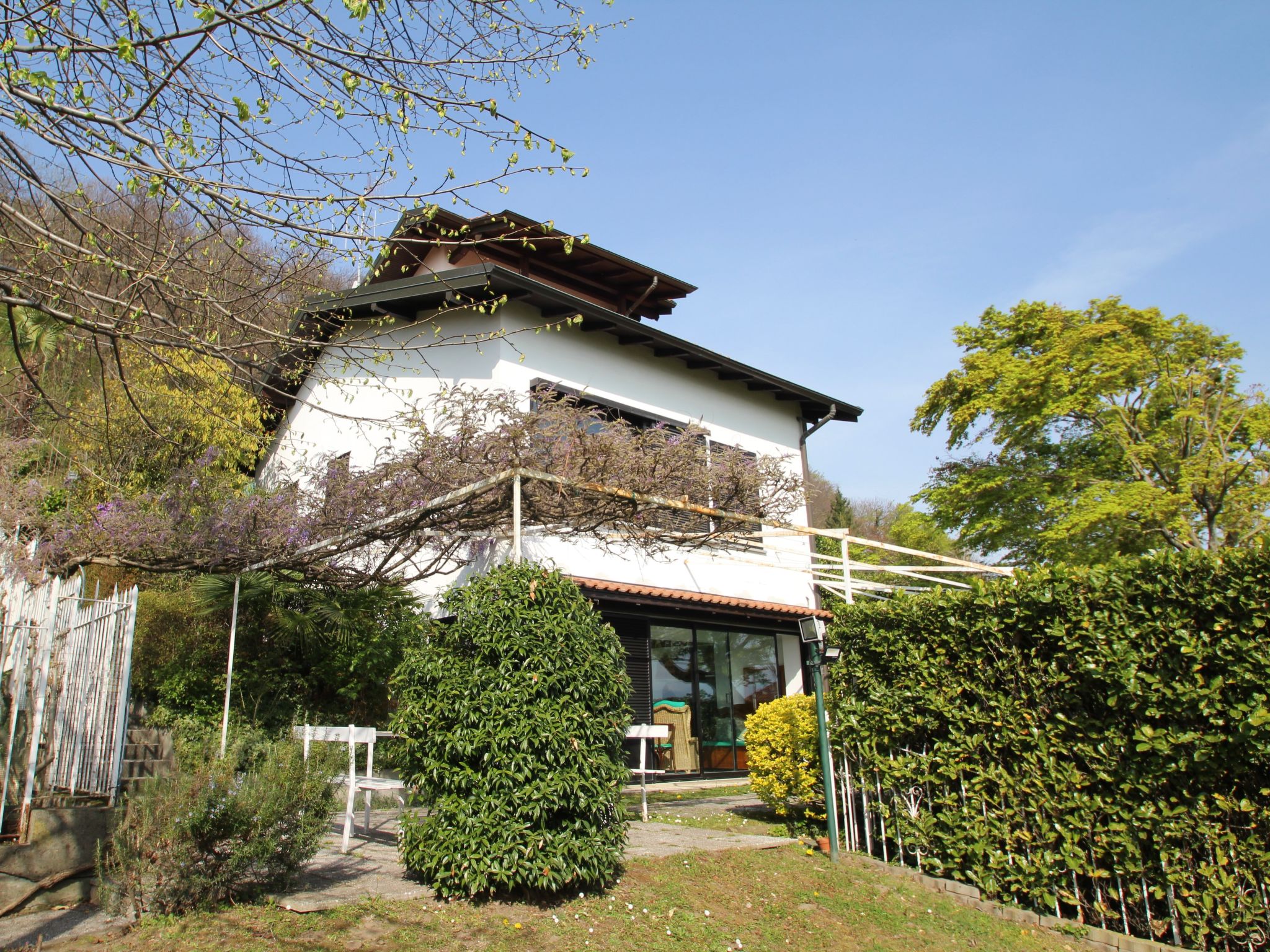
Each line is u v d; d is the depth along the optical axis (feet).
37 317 19.13
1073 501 60.39
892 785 25.17
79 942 15.55
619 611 40.88
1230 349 62.08
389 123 17.20
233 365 19.44
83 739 22.15
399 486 29.40
